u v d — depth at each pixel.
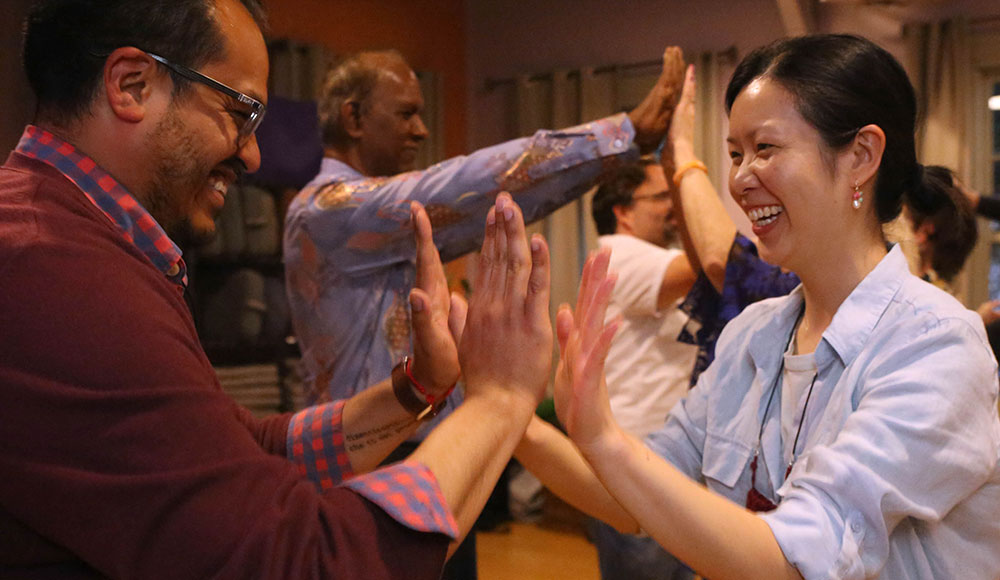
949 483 0.98
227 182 0.97
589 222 5.96
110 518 0.70
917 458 0.96
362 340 1.93
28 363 0.71
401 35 6.02
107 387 0.71
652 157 2.02
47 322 0.72
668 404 2.67
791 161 1.09
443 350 1.11
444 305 1.12
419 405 1.15
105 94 0.85
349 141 2.12
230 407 0.79
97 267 0.75
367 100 2.08
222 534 0.71
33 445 0.71
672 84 1.85
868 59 1.10
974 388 1.00
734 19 5.66
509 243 0.92
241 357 4.29
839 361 1.12
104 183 0.86
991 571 1.08
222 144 0.90
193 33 0.88
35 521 0.72
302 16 5.34
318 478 1.18
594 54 6.12
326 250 1.91
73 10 0.85
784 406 1.20
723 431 1.27
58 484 0.70
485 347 0.93
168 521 0.70
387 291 1.92
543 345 0.93
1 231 0.75
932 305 1.06
